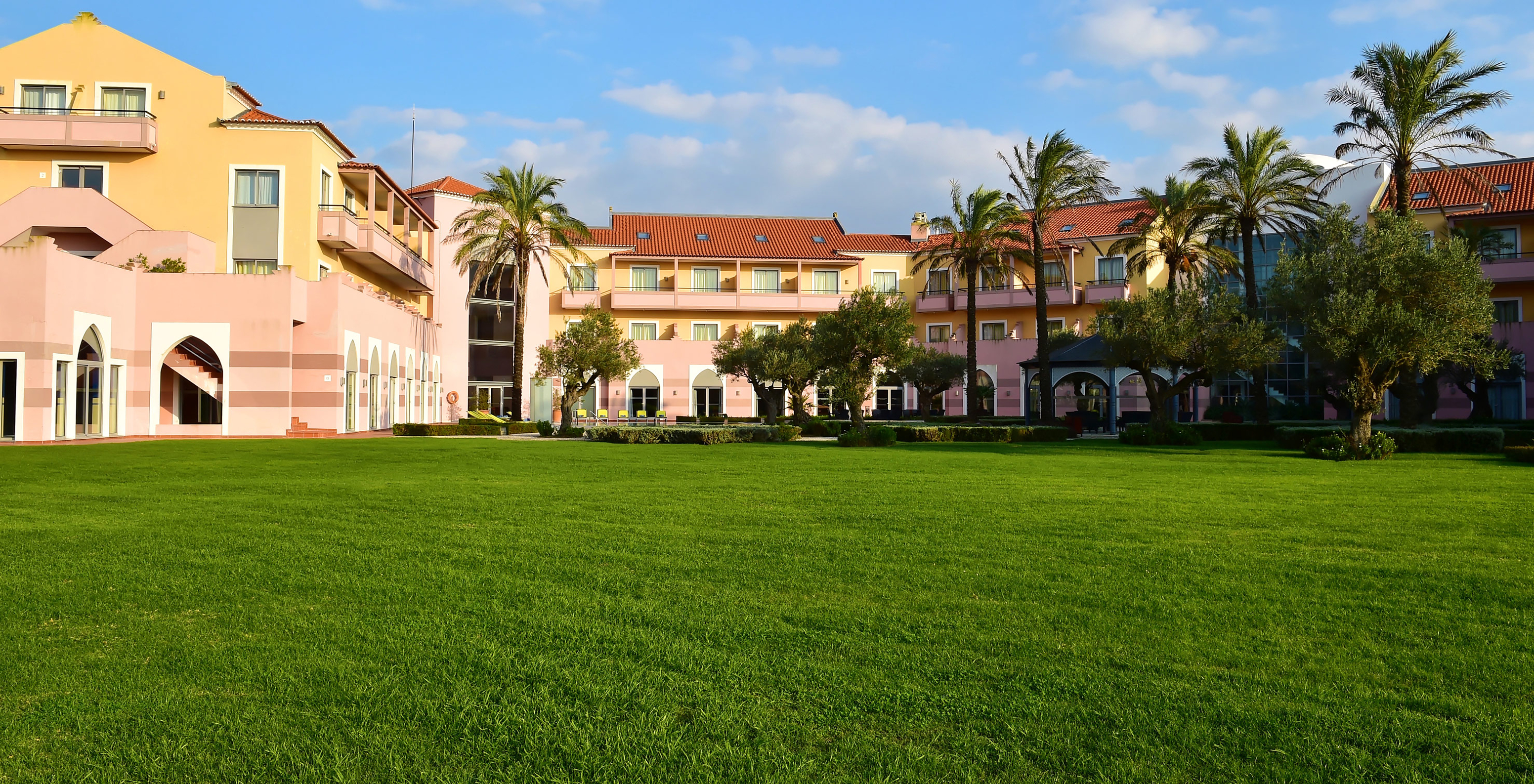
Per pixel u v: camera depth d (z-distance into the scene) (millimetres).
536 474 16828
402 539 9070
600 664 5094
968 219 44812
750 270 64562
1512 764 3889
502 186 44438
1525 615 6238
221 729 4188
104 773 3777
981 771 3818
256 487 14047
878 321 31594
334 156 41812
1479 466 20203
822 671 4973
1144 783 3713
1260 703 4535
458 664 5074
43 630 5715
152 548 8500
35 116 37188
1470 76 31453
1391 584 7188
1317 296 26844
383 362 40625
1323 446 24219
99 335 30016
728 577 7355
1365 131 33156
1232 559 8195
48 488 13828
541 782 3719
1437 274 24156
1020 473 17625
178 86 38500
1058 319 59781
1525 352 44312
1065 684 4785
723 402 61656
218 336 32469
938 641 5570
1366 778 3770
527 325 59188
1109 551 8594
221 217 38375
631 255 62188
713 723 4277
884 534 9570
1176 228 43188
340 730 4199
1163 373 46375
